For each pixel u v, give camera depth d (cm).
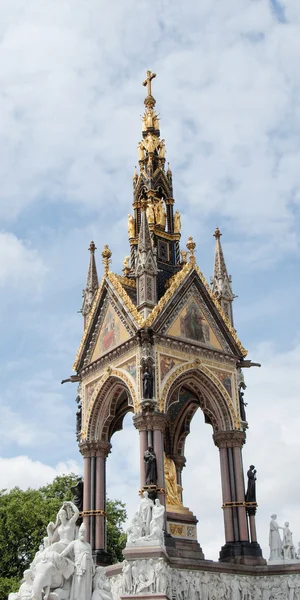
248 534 5553
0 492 9894
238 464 5781
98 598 3048
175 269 6662
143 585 4588
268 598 5281
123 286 6306
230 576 5219
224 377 6066
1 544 8894
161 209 6850
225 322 6250
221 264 6725
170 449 6462
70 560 3073
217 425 5931
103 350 6162
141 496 5162
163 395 5553
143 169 7025
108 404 6112
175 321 5900
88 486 5891
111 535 9875
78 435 6188
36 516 9044
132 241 6775
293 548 5431
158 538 4750
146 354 5597
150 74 7512
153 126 7219
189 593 4919
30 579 3027
